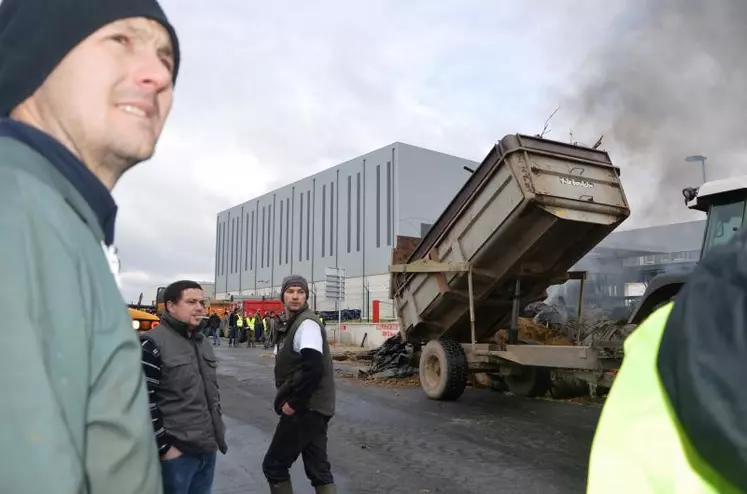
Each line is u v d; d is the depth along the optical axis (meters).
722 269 0.86
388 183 56.31
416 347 12.60
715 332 0.79
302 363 3.73
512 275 9.41
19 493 0.73
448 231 9.87
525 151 8.19
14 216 0.83
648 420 0.88
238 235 85.75
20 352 0.76
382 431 7.54
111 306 0.98
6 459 0.73
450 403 9.88
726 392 0.74
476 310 10.51
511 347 9.17
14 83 1.03
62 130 1.07
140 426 0.98
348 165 62.00
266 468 3.91
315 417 3.86
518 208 8.22
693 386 0.77
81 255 0.93
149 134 1.16
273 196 76.38
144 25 1.16
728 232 6.02
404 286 11.33
